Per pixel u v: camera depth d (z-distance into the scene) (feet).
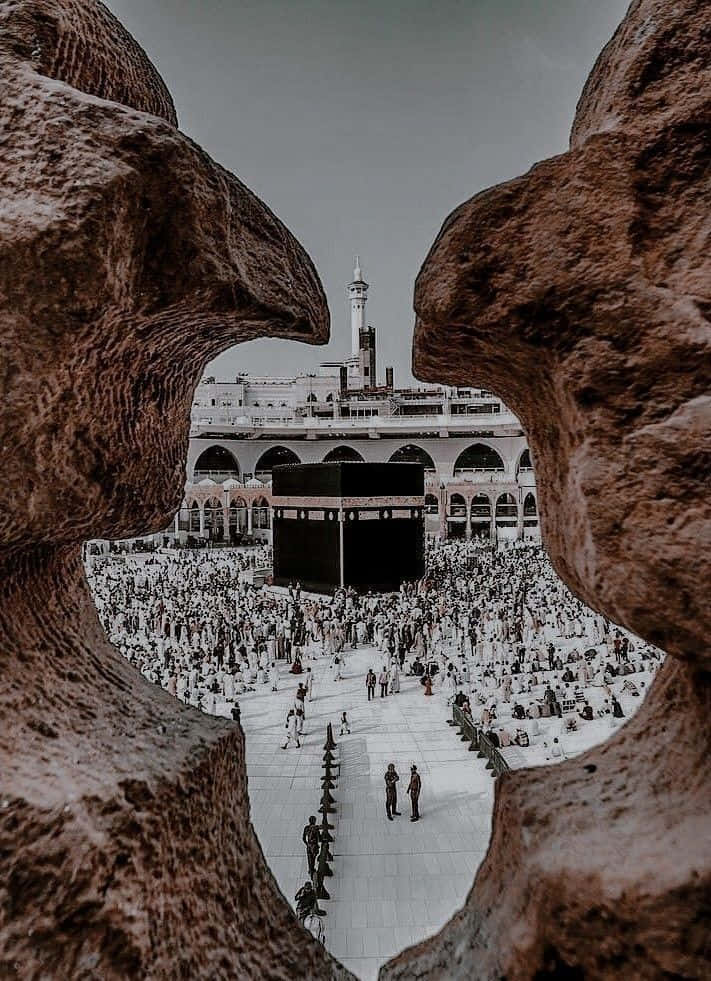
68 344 12.90
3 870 11.66
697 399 12.05
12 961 11.23
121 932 12.33
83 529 15.42
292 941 17.29
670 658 17.84
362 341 576.61
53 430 13.47
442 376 19.08
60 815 12.42
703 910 11.29
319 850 72.23
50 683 15.24
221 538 427.33
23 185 12.80
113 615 194.59
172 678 127.03
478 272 14.15
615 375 12.85
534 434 16.99
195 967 13.64
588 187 13.64
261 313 16.16
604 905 12.07
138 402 15.97
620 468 12.10
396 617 183.73
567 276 13.35
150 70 19.33
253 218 17.12
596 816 14.42
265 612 201.26
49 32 15.38
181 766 15.34
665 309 12.83
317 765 97.14
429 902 64.95
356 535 234.17
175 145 13.71
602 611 13.53
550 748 99.55
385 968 18.42
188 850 14.66
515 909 14.25
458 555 327.67
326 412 499.92
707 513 11.23
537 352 14.23
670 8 14.76
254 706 123.34
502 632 167.43
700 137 13.76
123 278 13.29
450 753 100.63
